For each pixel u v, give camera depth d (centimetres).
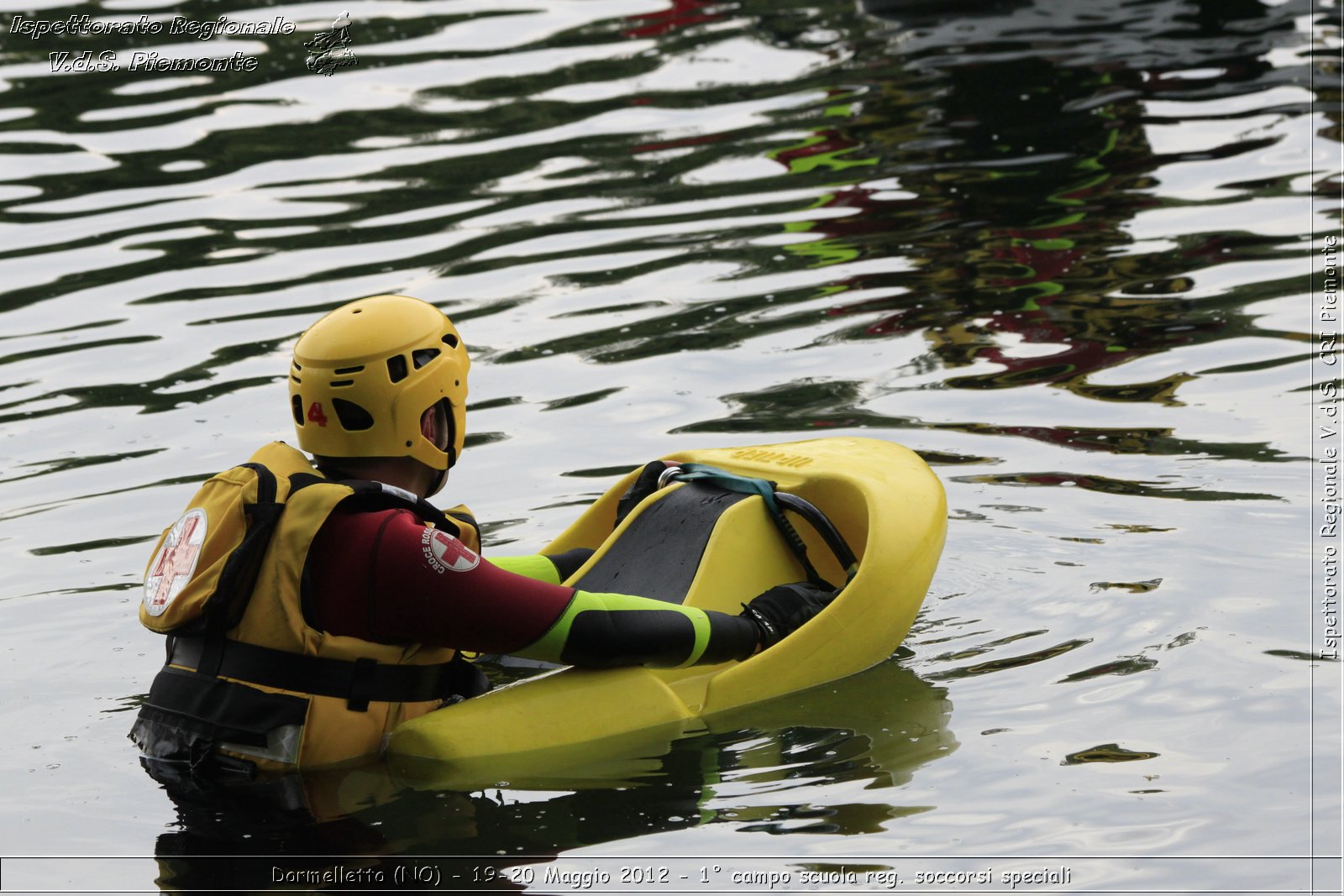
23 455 1730
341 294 2267
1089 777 1016
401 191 2812
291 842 940
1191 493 1505
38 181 2947
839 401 1808
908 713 1135
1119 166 2700
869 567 1218
